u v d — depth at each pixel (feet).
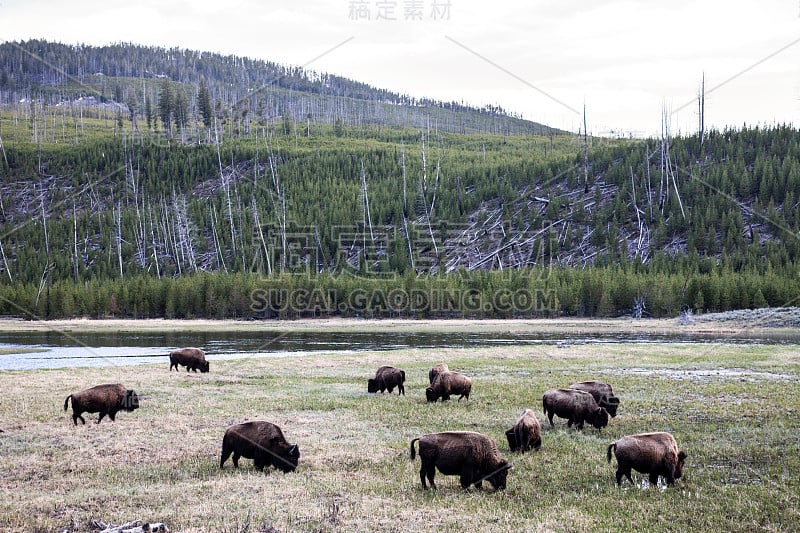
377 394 91.66
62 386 96.27
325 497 46.60
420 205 467.93
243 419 72.79
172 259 431.02
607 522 41.14
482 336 214.48
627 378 104.42
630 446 48.39
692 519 41.47
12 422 70.69
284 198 482.28
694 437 62.44
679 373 110.73
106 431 66.49
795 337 199.72
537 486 49.03
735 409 76.23
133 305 308.40
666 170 418.10
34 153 618.03
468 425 69.51
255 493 47.37
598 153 484.33
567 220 411.54
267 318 299.17
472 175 497.05
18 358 150.61
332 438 63.77
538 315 297.94
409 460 56.03
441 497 46.57
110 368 122.83
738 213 365.40
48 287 314.76
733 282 276.21
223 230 453.99
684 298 282.97
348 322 282.56
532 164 501.15
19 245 449.48
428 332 235.20
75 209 526.98
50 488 48.62
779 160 409.69
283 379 107.65
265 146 631.56
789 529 39.75
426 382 104.06
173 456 57.62
